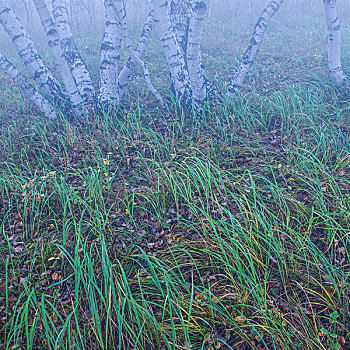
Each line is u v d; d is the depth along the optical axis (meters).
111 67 6.63
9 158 5.36
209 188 4.14
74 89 6.66
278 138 5.77
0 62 6.18
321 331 2.76
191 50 6.06
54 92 6.92
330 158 4.96
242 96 6.90
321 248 3.54
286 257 3.41
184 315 2.97
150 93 7.77
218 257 3.43
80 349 2.70
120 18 5.73
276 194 4.09
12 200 4.42
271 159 5.11
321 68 8.55
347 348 2.65
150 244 3.74
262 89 7.72
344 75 7.59
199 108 6.67
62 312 3.00
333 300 3.00
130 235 3.85
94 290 3.04
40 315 2.96
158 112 6.89
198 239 3.75
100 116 6.68
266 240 3.32
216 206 4.13
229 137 5.85
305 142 5.52
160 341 2.76
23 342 2.79
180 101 6.69
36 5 5.90
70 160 5.45
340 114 6.21
